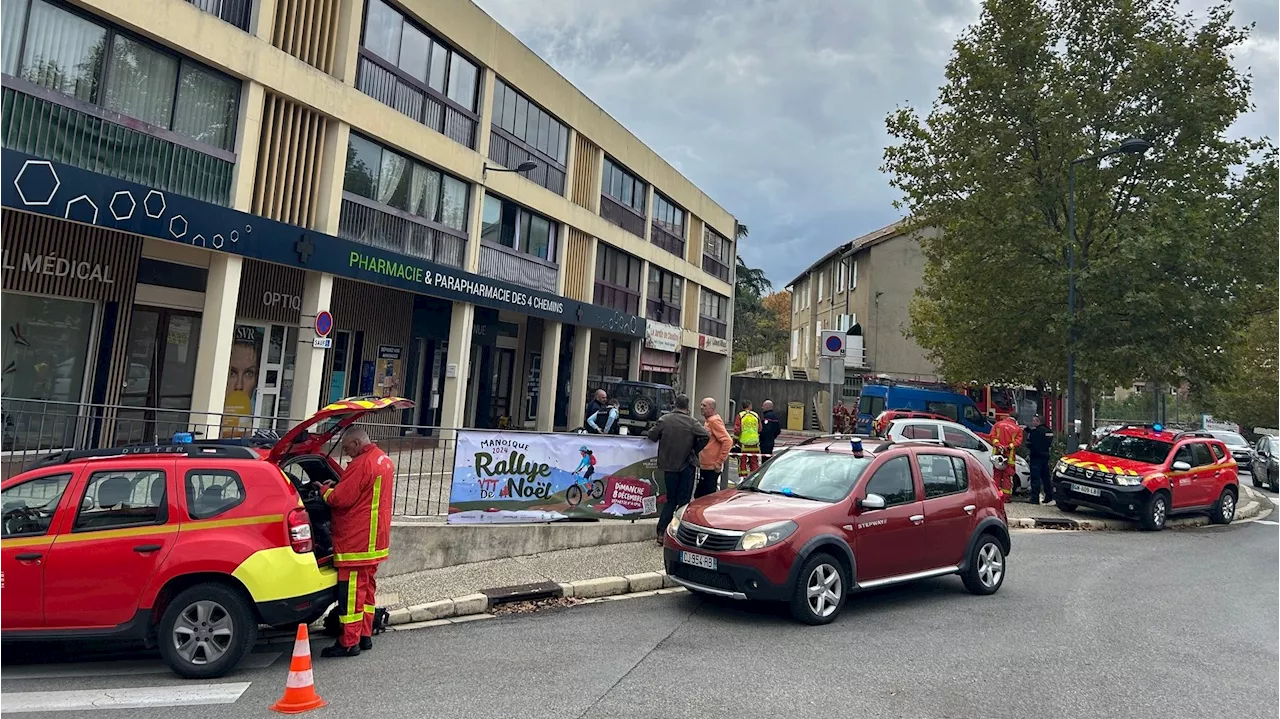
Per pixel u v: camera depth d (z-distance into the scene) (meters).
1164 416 40.28
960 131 18.91
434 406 18.42
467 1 16.05
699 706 4.80
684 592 8.12
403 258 14.37
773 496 7.58
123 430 8.31
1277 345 36.66
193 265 12.80
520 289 18.19
